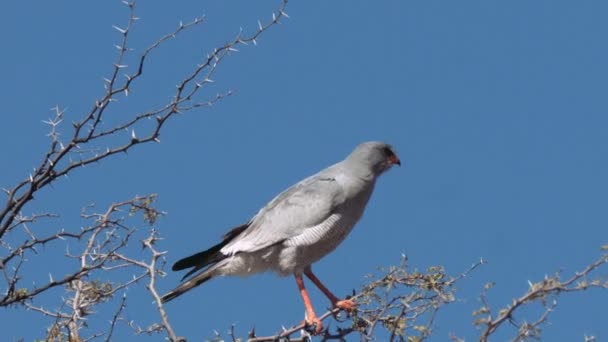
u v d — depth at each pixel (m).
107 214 11.27
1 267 10.88
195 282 14.59
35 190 11.11
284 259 14.42
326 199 14.50
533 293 8.66
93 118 11.05
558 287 8.62
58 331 11.20
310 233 14.39
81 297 11.25
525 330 8.58
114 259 11.02
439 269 10.63
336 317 12.81
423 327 9.90
